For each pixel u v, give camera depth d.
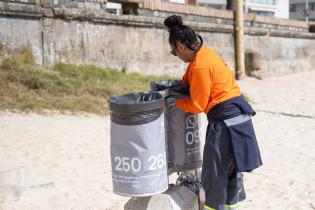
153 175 3.95
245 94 15.54
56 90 11.12
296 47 23.03
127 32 14.67
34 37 12.24
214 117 4.26
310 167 7.36
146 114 3.86
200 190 4.36
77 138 8.62
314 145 8.99
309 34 23.86
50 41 12.61
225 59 18.70
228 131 4.21
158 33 15.78
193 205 4.46
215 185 4.25
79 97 11.16
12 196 5.76
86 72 12.77
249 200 5.81
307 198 5.93
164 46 16.06
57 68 12.54
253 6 38.69
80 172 6.79
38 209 5.45
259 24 21.11
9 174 5.91
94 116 10.43
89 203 5.65
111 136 3.99
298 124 11.27
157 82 4.54
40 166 7.00
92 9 13.73
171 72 16.42
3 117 9.47
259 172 6.95
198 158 4.54
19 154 7.51
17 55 11.86
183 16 16.86
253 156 4.26
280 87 18.23
